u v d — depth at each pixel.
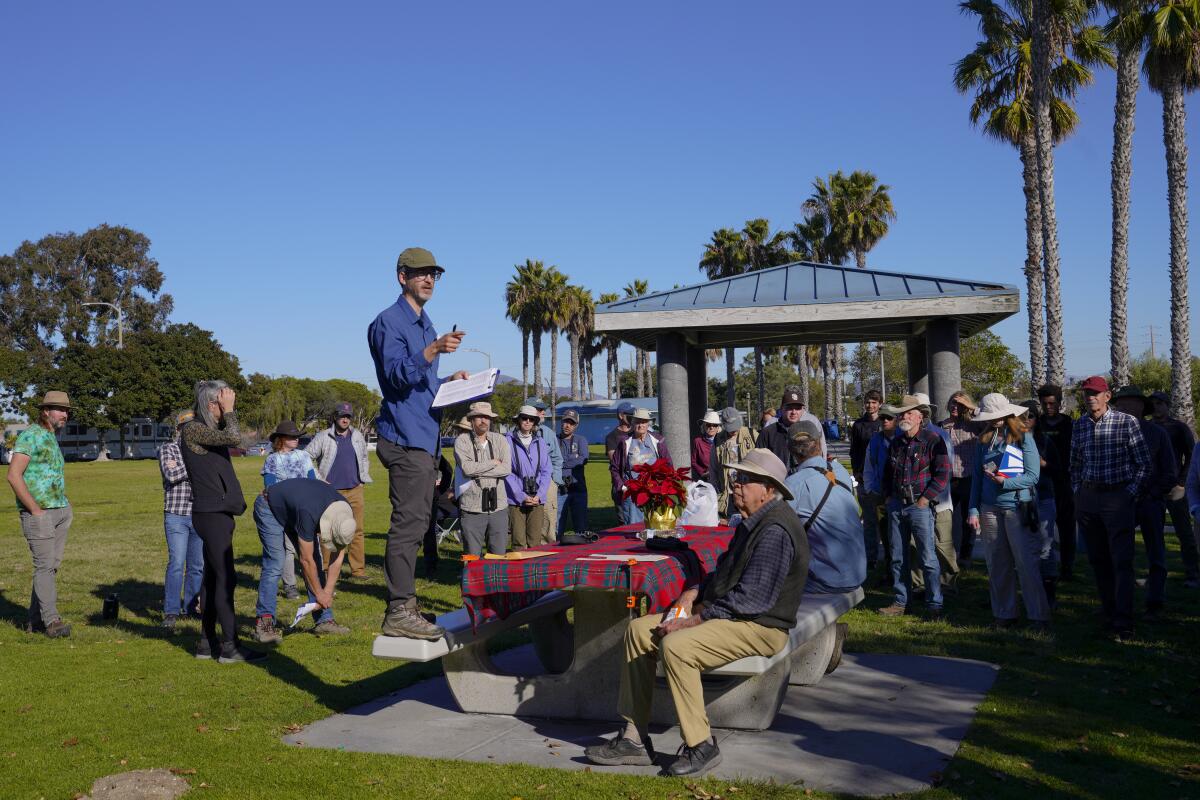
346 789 4.38
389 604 5.13
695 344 15.19
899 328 14.50
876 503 10.55
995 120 26.73
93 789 4.40
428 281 5.18
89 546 14.95
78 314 80.81
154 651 7.55
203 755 4.90
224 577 7.15
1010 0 25.39
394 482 5.15
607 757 4.71
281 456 9.01
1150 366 48.78
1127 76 22.36
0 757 4.89
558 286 67.88
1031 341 27.17
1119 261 22.62
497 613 5.77
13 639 8.03
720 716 5.27
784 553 4.68
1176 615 8.17
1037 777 4.39
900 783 4.34
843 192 47.12
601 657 5.53
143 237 85.19
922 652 7.01
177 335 72.88
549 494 10.62
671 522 5.98
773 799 4.14
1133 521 7.34
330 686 6.41
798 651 6.12
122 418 69.12
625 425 11.29
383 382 5.15
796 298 12.85
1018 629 7.73
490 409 8.43
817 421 9.50
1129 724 5.20
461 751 4.98
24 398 72.75
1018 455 7.65
